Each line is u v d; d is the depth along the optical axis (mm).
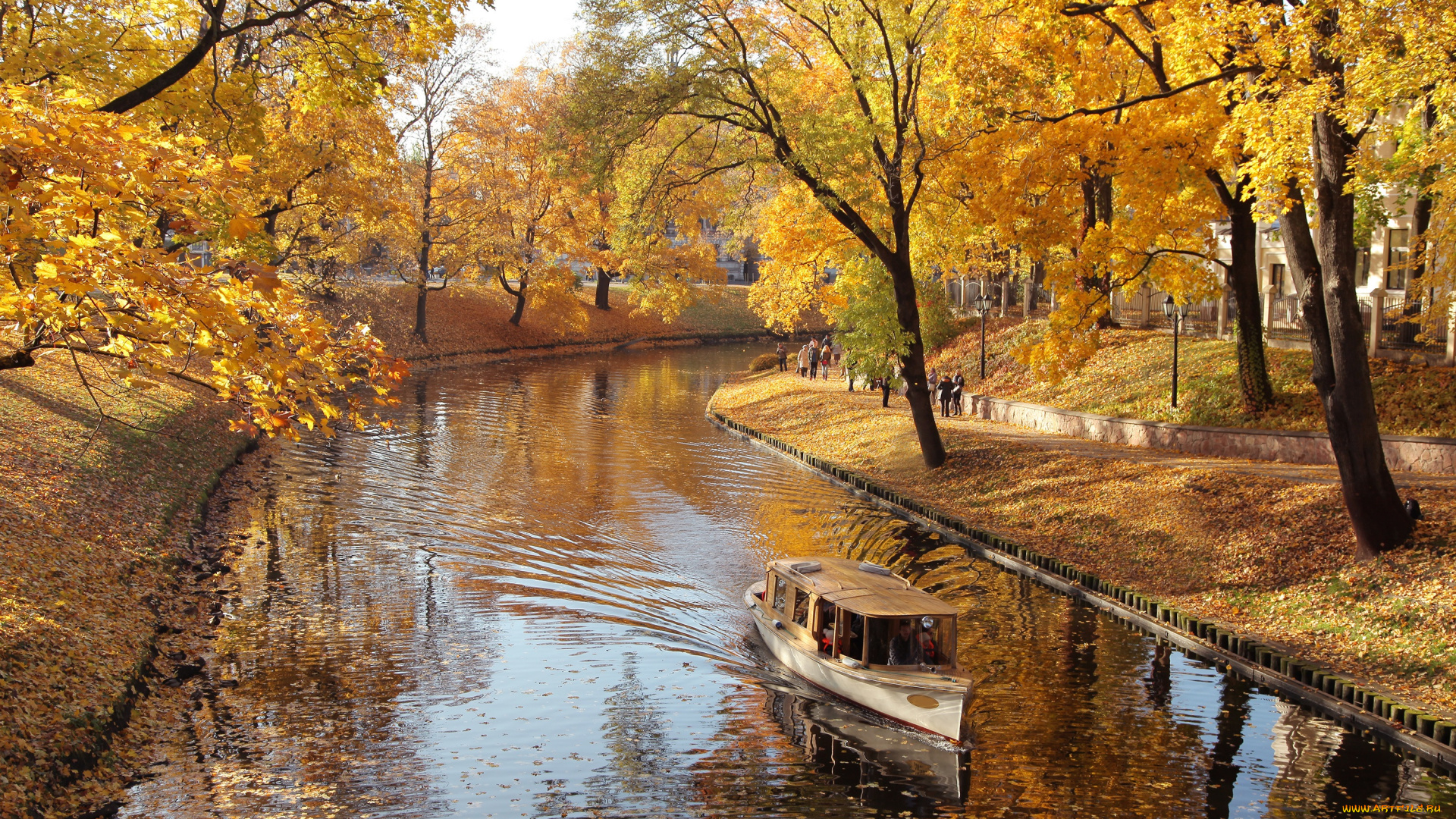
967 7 21750
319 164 37031
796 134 24531
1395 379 24719
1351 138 16016
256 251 20609
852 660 14164
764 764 12312
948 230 31531
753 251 89312
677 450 35312
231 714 12664
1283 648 15484
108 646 13039
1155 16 21469
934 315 47969
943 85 26000
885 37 24703
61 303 7879
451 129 57281
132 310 8398
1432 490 18422
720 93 24312
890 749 12867
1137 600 18156
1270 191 15789
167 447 24578
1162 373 31828
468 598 17906
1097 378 34375
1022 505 24562
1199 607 17688
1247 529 19422
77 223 8016
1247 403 26688
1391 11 13352
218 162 8453
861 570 16641
